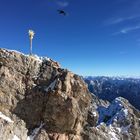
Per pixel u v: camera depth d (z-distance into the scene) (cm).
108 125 7850
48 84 6569
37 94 6425
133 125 7888
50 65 6862
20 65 6581
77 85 6575
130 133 7700
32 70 6675
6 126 5341
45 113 6259
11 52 6612
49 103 6266
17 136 5575
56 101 6241
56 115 6212
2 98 6128
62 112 6209
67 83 6438
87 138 6494
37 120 6294
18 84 6412
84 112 6694
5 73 6338
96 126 7288
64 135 6244
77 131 6388
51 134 6138
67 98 6278
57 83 6366
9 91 6266
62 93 6291
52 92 6259
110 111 8662
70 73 6631
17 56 6638
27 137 5909
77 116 6331
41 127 6184
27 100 6372
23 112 6275
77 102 6538
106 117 8544
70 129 6281
